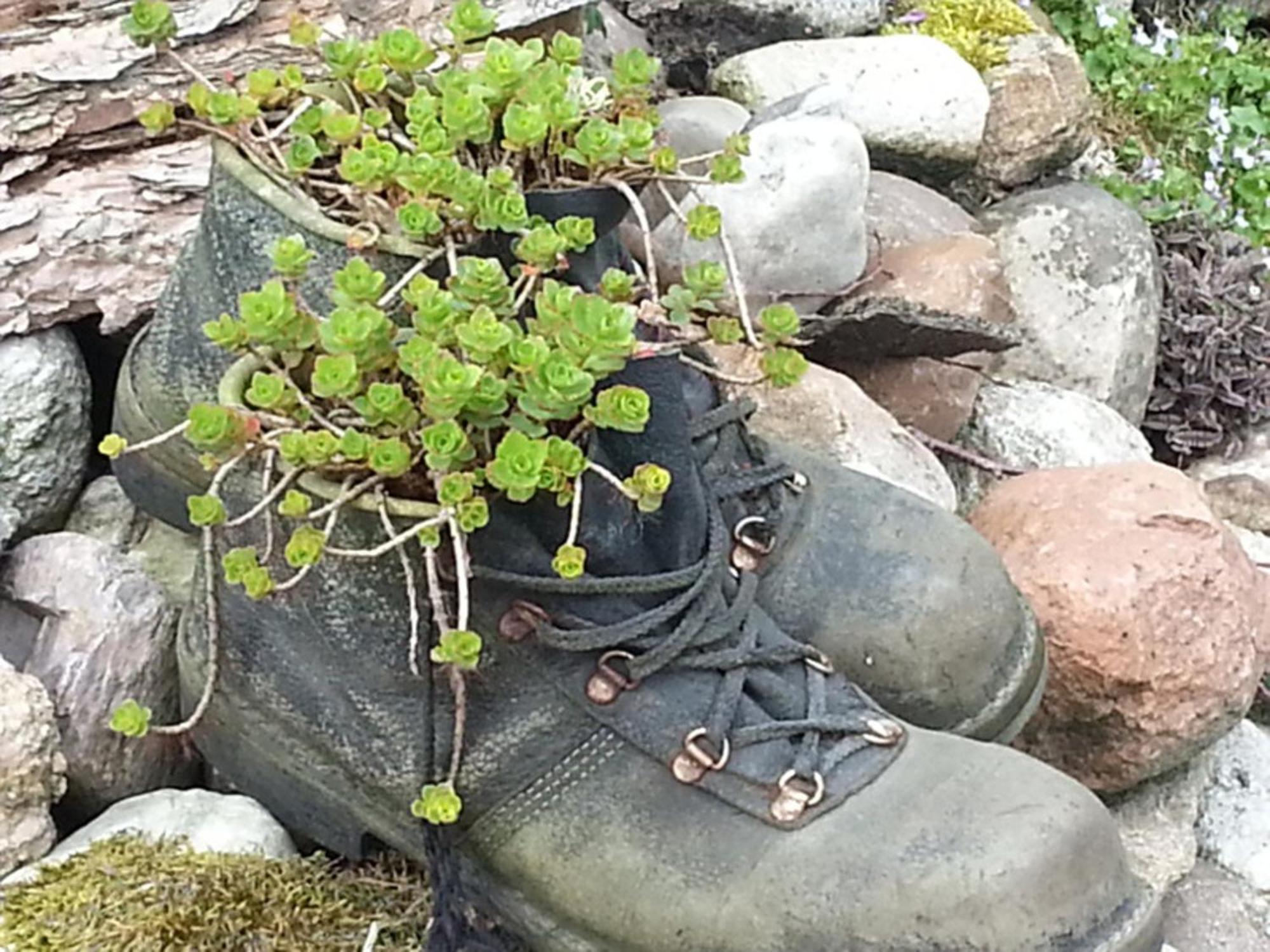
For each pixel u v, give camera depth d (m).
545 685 0.86
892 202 1.28
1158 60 1.94
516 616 0.85
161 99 1.04
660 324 0.87
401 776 0.88
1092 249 1.33
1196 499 1.05
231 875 0.89
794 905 0.84
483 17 0.88
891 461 1.10
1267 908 1.04
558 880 0.87
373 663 0.87
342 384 0.79
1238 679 1.03
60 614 0.95
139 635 0.96
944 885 0.83
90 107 1.03
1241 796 1.08
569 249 0.85
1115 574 1.02
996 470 1.20
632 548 0.86
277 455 0.83
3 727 0.89
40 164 1.03
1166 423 1.41
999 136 1.44
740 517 0.96
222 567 0.90
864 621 0.95
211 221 0.90
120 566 0.97
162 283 1.05
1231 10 2.28
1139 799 1.05
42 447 1.02
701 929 0.84
